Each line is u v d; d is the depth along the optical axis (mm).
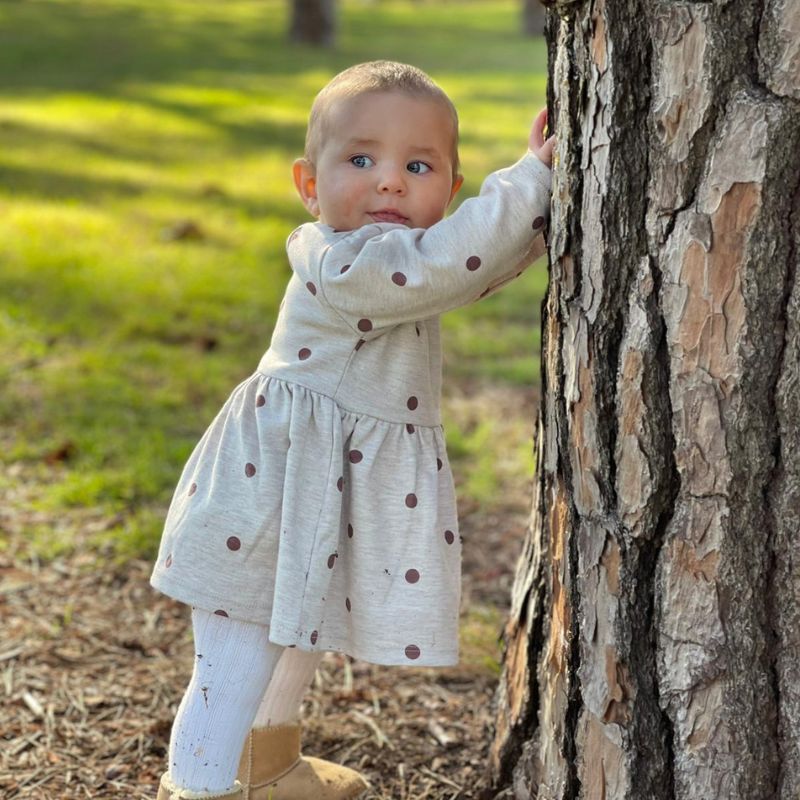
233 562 2777
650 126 2293
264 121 15211
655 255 2324
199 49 23125
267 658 2812
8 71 18469
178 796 2725
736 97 2197
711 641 2363
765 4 2164
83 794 3332
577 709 2615
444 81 19922
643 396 2363
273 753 3143
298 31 24953
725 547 2328
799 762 2344
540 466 2963
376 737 3619
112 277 8234
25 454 5691
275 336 2951
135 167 12000
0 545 4867
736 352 2264
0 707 3738
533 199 2658
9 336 7109
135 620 4352
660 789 2461
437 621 2762
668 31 2230
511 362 7168
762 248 2219
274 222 10086
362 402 2801
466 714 3756
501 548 5043
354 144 2791
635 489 2398
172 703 3793
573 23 2434
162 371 6719
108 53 21469
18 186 10766
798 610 2309
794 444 2266
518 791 3062
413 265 2658
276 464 2783
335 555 2748
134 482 5391
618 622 2457
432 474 2820
